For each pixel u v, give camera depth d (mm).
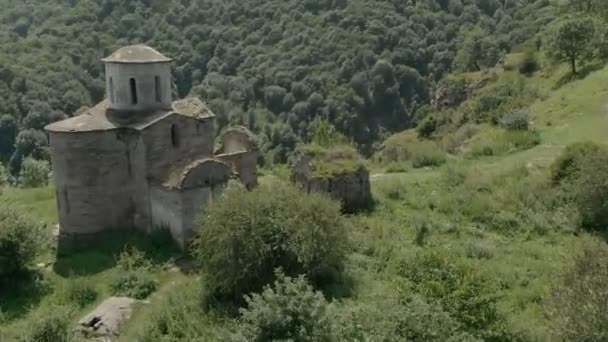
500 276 23219
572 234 27047
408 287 21750
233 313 21781
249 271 22516
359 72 79062
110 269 26938
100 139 28906
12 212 27141
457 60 80875
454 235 27625
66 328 21094
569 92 47344
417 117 74000
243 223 22750
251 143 35094
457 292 20281
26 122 71438
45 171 50844
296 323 18531
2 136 71750
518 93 52938
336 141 37625
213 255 22906
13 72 75375
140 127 28656
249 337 18484
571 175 29672
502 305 21312
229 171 28578
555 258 24812
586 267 19219
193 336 21047
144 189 29359
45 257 28391
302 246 22594
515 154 37938
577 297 16922
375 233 27766
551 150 36469
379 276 24062
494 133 43156
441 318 18984
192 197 27484
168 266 26625
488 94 54250
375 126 75188
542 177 31562
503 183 32188
